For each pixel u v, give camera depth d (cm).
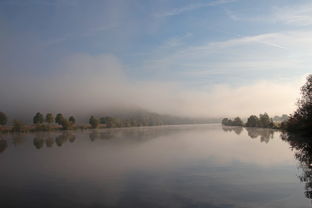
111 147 6012
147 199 1928
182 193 2078
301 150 4678
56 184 2455
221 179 2561
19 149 5788
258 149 4991
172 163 3588
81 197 2006
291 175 2695
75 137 10281
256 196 1962
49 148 5934
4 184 2477
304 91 7812
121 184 2422
